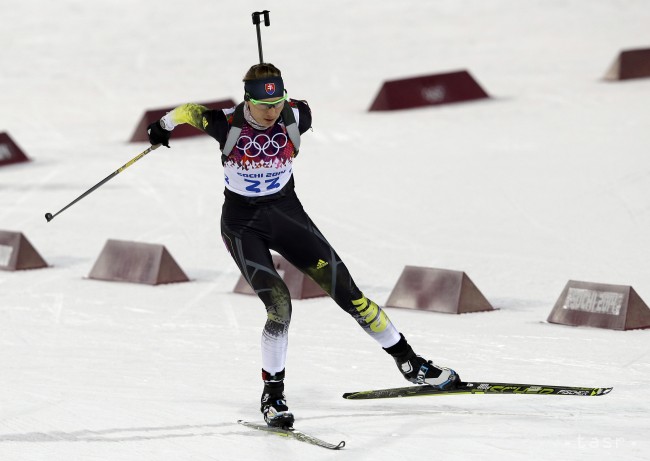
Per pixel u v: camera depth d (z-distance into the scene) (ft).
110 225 139.64
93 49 324.19
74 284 110.01
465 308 94.73
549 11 348.38
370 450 56.70
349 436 59.36
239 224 62.18
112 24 363.56
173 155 192.44
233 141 59.93
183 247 126.11
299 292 100.94
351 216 138.51
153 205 151.12
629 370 73.61
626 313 86.99
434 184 154.61
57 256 124.16
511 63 274.36
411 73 270.67
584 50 285.84
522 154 171.12
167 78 279.08
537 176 154.20
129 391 70.95
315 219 137.69
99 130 221.87
